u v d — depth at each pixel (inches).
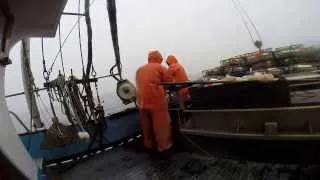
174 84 133.0
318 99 104.1
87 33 171.0
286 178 100.4
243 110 112.5
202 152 138.6
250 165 114.8
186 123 145.9
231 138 115.5
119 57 179.2
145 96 148.3
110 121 184.7
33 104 189.8
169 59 184.1
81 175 142.2
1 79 57.0
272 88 105.2
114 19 170.6
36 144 161.6
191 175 119.2
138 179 125.6
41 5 77.9
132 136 194.1
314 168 100.3
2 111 49.8
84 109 164.2
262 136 104.1
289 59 176.1
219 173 115.5
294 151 103.3
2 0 53.9
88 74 168.7
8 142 46.5
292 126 101.0
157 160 144.9
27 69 193.2
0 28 55.5
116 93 181.2
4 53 57.7
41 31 106.7
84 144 172.1
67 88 159.5
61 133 158.9
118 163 151.1
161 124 149.1
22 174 44.9
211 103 126.5
